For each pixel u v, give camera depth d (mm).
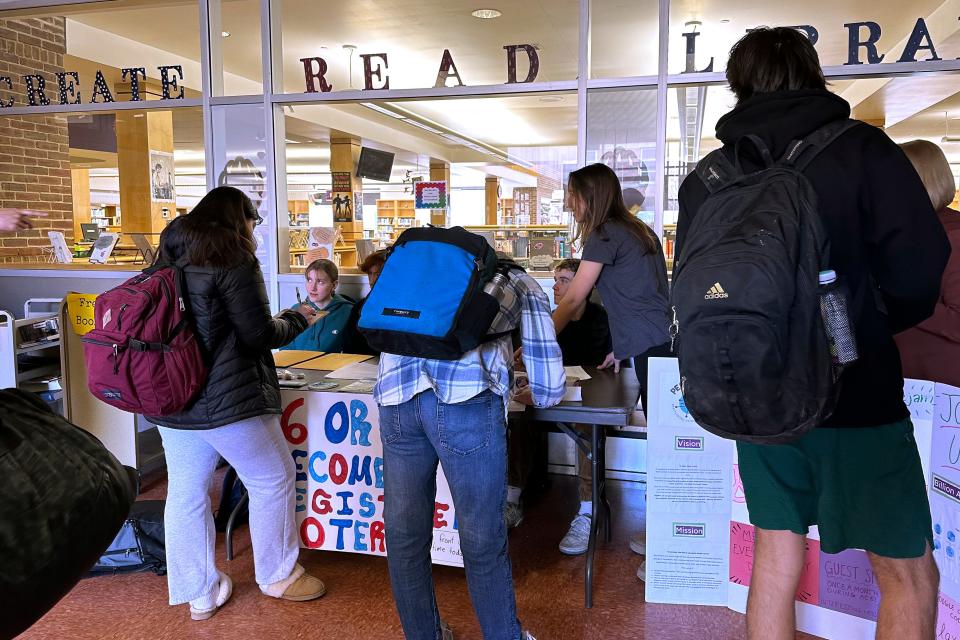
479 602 1765
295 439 2615
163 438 2234
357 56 7789
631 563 2676
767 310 1166
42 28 5203
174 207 8031
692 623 2250
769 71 1376
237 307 2066
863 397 1321
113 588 2506
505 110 10961
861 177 1250
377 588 2492
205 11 4242
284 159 4402
